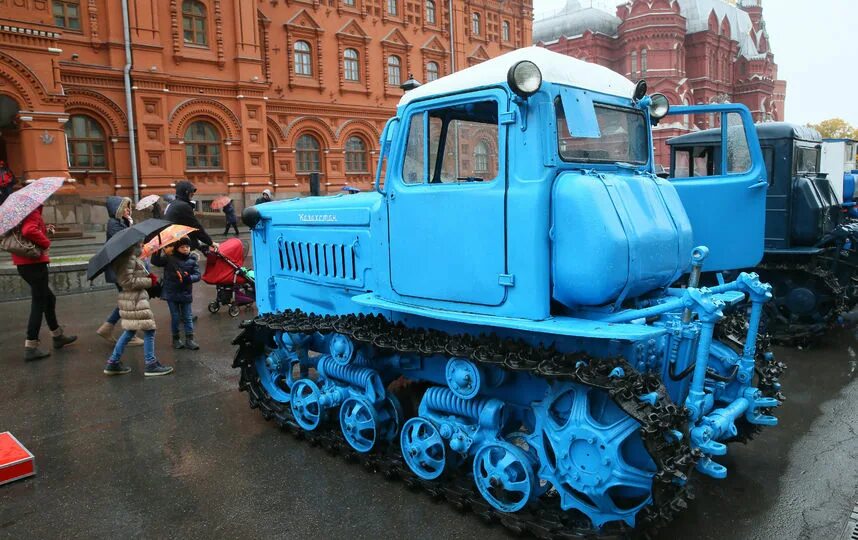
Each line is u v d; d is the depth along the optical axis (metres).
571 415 3.29
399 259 4.02
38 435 5.22
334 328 4.46
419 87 3.94
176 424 5.42
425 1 30.47
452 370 3.76
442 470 3.99
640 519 3.15
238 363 5.55
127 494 4.18
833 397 5.90
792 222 7.65
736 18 48.59
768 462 4.53
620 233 3.15
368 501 4.01
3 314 10.32
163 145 21.56
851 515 3.78
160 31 21.50
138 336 8.67
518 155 3.32
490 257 3.45
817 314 7.72
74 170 20.08
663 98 4.27
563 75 3.43
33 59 17.28
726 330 4.21
